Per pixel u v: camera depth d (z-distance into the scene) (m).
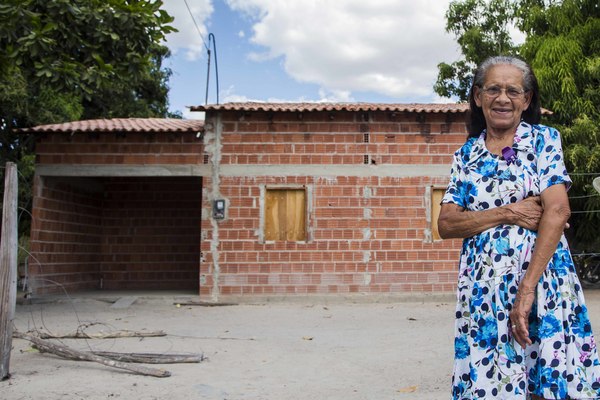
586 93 12.50
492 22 18.00
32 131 11.67
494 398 1.97
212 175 11.71
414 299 11.41
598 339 6.77
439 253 11.54
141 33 9.38
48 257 12.22
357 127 11.77
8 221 5.30
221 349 6.74
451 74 18.66
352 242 11.52
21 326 8.60
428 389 4.82
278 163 11.70
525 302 1.93
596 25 12.88
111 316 9.91
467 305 2.12
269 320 9.37
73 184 13.38
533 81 2.21
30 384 4.95
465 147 2.31
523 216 2.04
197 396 4.63
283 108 11.38
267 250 11.52
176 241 14.84
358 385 5.00
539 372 1.95
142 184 14.98
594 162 11.84
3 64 9.09
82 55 9.53
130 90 20.03
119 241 14.84
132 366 5.44
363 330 8.27
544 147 2.11
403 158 11.71
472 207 2.18
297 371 5.57
